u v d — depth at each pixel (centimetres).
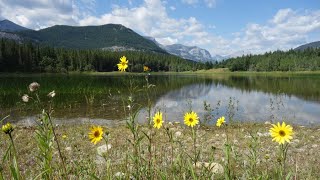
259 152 783
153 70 16000
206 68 18425
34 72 9244
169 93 3384
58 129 1239
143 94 2902
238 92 3688
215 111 2009
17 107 1992
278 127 327
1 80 4541
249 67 16700
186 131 1152
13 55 9125
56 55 10956
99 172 461
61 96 2655
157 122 396
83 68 11100
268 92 3659
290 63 15100
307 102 2556
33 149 816
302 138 1138
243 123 1562
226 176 357
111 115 1836
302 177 597
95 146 873
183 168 411
